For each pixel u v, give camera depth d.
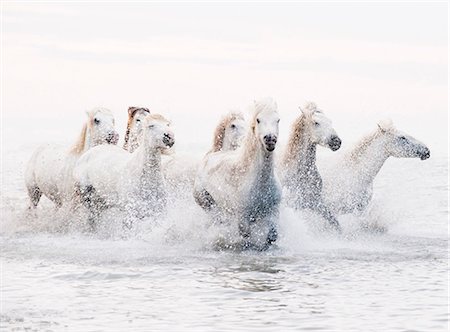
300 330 12.44
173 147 21.45
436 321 12.89
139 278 15.73
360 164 20.94
